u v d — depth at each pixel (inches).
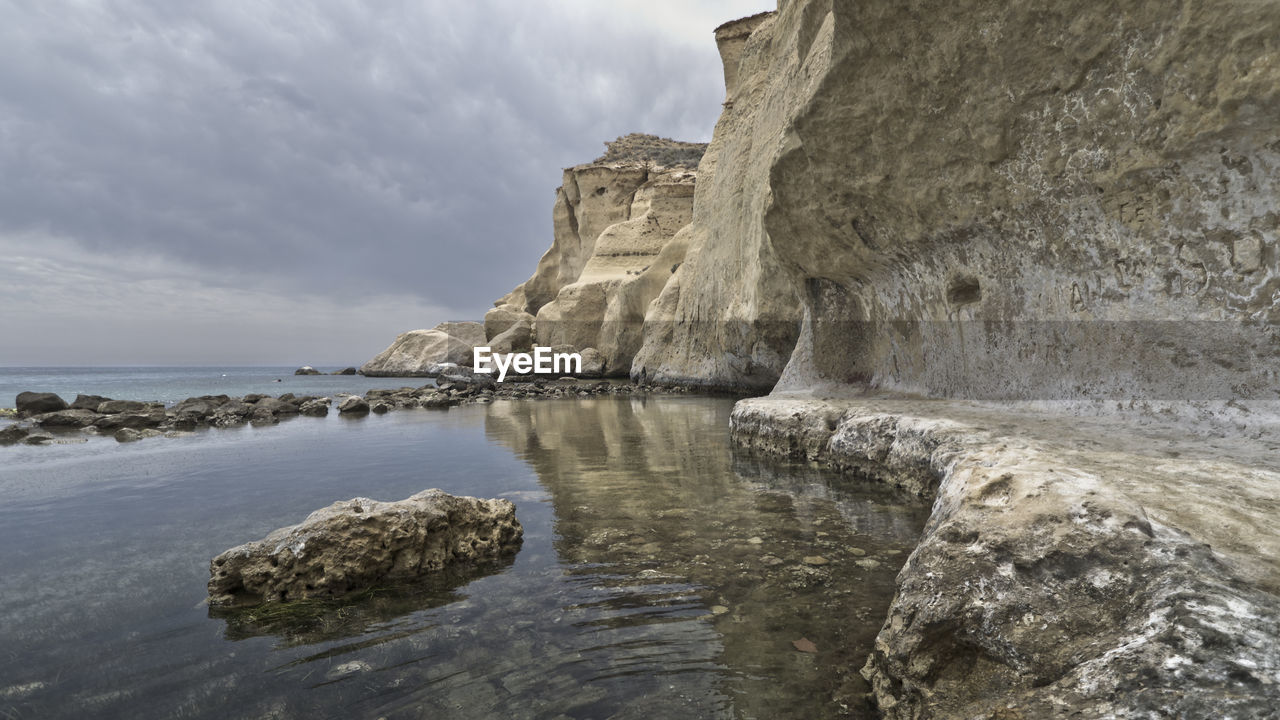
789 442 320.2
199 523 201.9
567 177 1875.0
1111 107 171.3
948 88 216.2
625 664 104.3
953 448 198.4
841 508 209.3
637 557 161.8
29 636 118.6
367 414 640.4
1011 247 228.5
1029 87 189.6
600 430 451.5
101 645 114.6
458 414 618.5
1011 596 95.6
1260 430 152.8
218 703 93.1
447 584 146.3
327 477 278.1
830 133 270.7
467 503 177.9
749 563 154.8
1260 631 73.0
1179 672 71.5
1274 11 133.9
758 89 829.8
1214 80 147.1
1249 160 150.5
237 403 637.3
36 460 341.7
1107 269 193.5
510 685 97.7
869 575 144.9
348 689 97.0
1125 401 191.9
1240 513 105.0
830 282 378.3
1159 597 84.4
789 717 88.7
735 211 807.1
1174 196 167.3
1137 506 102.7
